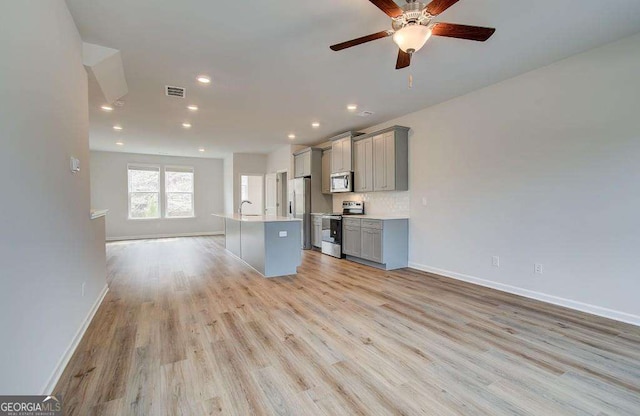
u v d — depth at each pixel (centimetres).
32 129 161
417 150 488
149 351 229
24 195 150
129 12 234
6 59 134
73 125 242
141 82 363
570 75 308
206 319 291
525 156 347
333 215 611
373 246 504
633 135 270
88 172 290
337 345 238
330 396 177
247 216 597
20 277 143
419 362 213
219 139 707
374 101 438
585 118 299
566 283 316
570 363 211
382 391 182
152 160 931
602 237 290
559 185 320
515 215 359
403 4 230
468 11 233
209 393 180
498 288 379
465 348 232
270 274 450
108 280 434
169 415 161
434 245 463
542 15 238
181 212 979
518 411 164
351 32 263
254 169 947
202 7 228
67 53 227
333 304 331
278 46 285
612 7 227
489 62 318
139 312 309
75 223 241
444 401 172
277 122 551
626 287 276
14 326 136
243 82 367
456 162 426
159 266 528
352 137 591
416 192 491
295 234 470
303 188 708
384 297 354
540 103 333
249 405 169
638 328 264
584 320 282
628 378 193
